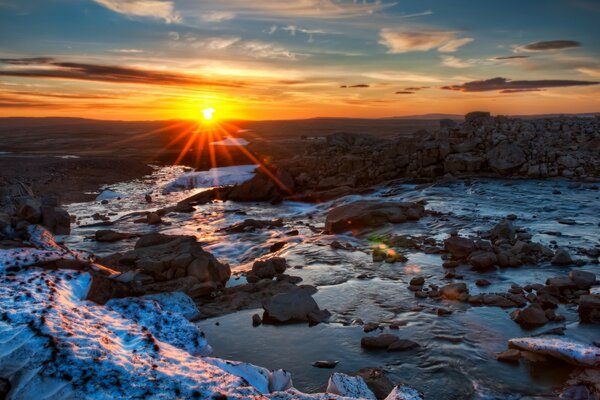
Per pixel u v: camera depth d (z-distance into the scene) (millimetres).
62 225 21922
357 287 12453
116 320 7559
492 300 10891
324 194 30484
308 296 10867
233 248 18688
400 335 9453
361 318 10422
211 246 19047
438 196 25516
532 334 9234
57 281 8406
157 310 8516
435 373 7973
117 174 47062
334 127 177375
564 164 29344
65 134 127188
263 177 34062
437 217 20578
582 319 9836
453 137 34438
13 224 14477
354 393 6562
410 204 21266
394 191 28609
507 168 29516
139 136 112750
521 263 13812
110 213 29469
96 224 24781
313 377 8023
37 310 6848
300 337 9578
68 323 6703
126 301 8633
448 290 11508
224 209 29062
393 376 7930
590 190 25141
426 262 14516
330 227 19672
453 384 7613
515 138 32875
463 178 29688
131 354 6383
